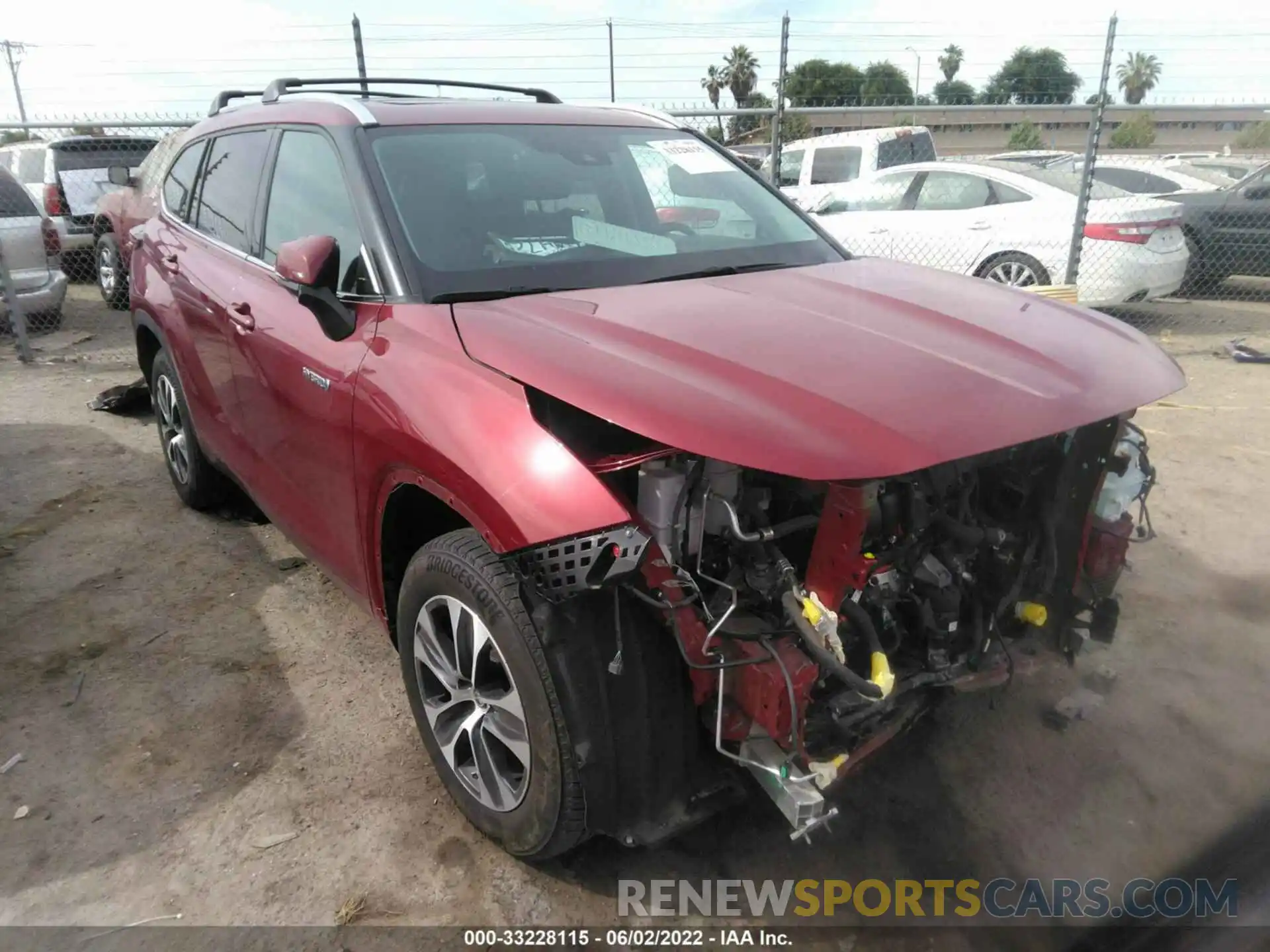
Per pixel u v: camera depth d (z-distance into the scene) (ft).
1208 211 34.27
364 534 8.79
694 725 7.26
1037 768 9.31
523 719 7.11
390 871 7.99
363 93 12.09
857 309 8.57
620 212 10.44
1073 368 7.70
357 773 9.21
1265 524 14.90
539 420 6.89
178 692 10.52
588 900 7.71
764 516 7.09
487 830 7.96
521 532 6.49
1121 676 10.84
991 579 8.50
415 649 8.27
